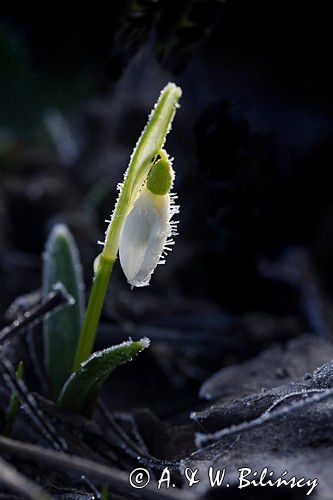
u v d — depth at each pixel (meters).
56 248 0.31
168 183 0.26
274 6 0.54
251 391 0.30
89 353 0.29
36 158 0.59
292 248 0.47
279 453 0.24
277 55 0.56
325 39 0.54
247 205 0.34
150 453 0.29
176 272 0.47
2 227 0.48
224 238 0.35
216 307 0.43
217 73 0.56
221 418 0.26
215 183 0.33
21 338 0.32
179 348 0.39
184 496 0.23
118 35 0.32
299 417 0.24
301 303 0.44
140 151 0.26
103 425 0.30
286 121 0.54
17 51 0.67
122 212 0.27
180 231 0.49
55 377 0.30
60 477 0.27
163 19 0.32
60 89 0.70
